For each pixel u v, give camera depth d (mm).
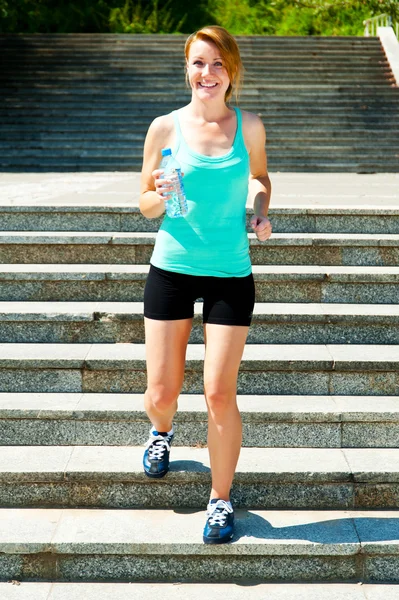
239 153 2938
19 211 5059
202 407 3676
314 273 4473
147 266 4691
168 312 2979
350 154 12727
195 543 3066
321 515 3312
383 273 4469
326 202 5949
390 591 3039
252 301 3006
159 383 3004
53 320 4191
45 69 15781
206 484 3371
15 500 3396
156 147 3010
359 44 17000
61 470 3371
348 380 3883
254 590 3037
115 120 13906
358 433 3623
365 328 4207
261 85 15000
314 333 4215
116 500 3389
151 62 15984
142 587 3064
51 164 12211
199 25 21594
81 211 5051
